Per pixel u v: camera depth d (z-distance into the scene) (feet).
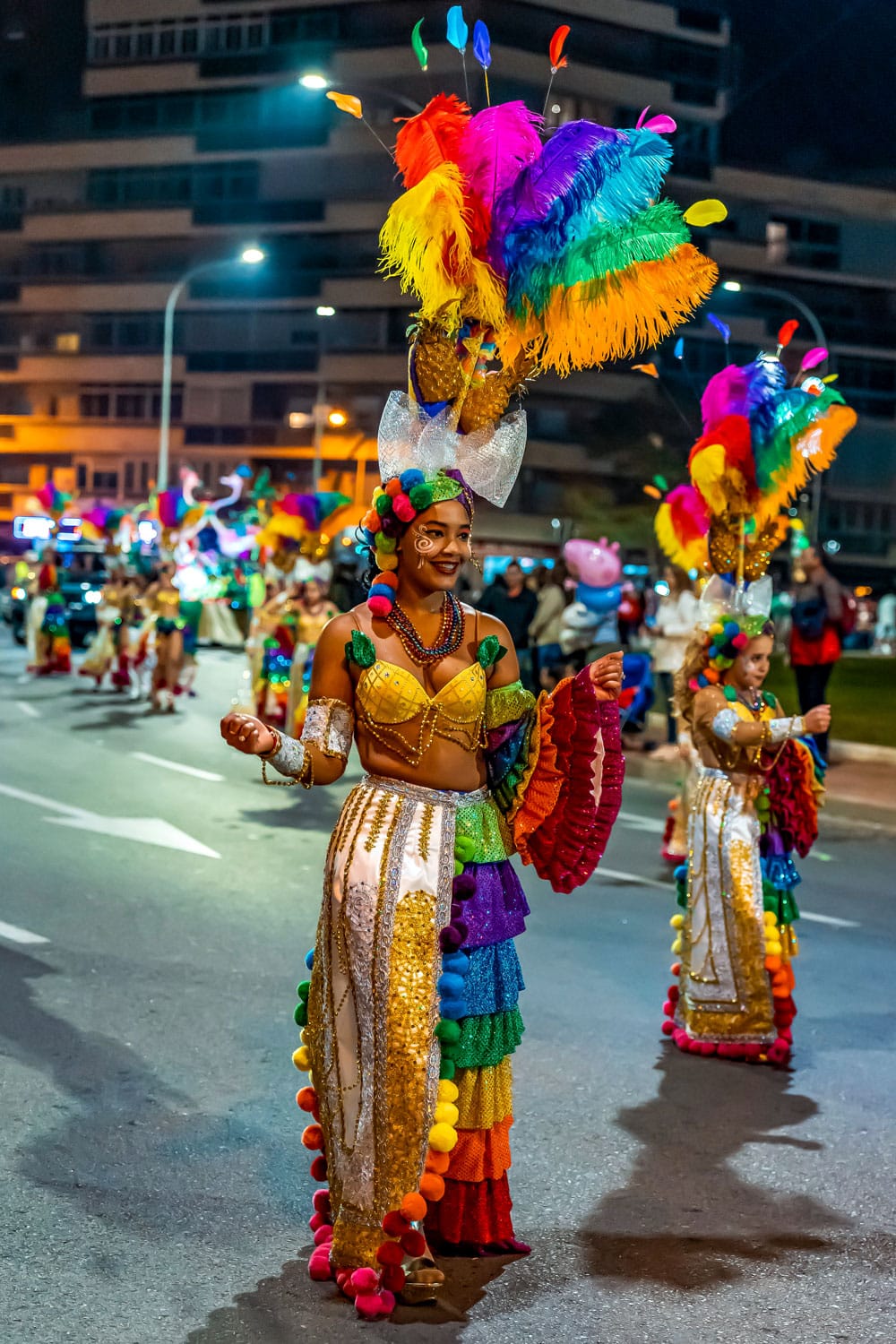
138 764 47.55
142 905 27.94
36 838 34.12
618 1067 19.89
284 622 54.13
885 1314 13.02
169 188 247.70
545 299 13.52
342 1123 13.24
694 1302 13.15
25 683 77.05
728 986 20.43
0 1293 12.86
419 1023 13.00
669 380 184.85
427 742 13.47
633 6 223.71
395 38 228.22
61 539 104.94
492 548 220.64
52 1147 16.22
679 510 23.17
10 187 257.75
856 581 247.50
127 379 249.75
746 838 20.58
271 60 238.27
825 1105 18.70
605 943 26.68
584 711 13.61
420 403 13.85
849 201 241.55
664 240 13.16
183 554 93.50
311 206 238.27
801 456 21.18
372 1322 12.60
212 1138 16.70
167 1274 13.38
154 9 245.45
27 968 23.31
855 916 29.94
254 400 242.78
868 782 51.11
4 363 255.91
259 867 31.94
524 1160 16.48
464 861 13.50
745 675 21.08
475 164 13.62
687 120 232.32
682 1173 16.25
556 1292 13.29
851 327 244.42
